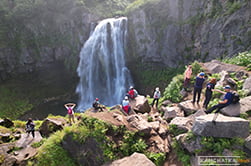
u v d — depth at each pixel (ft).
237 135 16.34
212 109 21.45
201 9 70.28
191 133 18.57
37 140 28.25
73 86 104.37
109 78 102.99
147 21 89.61
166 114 27.35
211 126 16.87
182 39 79.30
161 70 90.53
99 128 19.15
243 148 15.71
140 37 95.40
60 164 18.93
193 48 75.15
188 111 26.50
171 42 82.99
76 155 19.10
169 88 37.01
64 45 113.09
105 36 98.22
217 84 30.96
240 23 52.95
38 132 30.99
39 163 19.49
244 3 52.44
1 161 22.07
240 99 22.34
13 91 90.63
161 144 20.35
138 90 91.50
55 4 111.14
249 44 49.88
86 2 114.32
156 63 94.17
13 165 21.80
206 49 67.36
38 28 107.76
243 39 51.62
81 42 108.99
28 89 94.84
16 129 35.37
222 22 59.00
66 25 111.14
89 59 104.22
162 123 25.73
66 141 19.81
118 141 19.40
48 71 110.22
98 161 18.04
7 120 37.01
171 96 34.78
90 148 18.61
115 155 18.28
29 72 105.19
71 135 19.60
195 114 22.80
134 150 19.12
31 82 100.42
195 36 73.46
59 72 111.65
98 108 36.17
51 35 112.16
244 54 40.45
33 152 24.26
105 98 100.78
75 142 19.26
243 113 19.86
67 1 109.91
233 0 57.36
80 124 20.44
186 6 75.46
